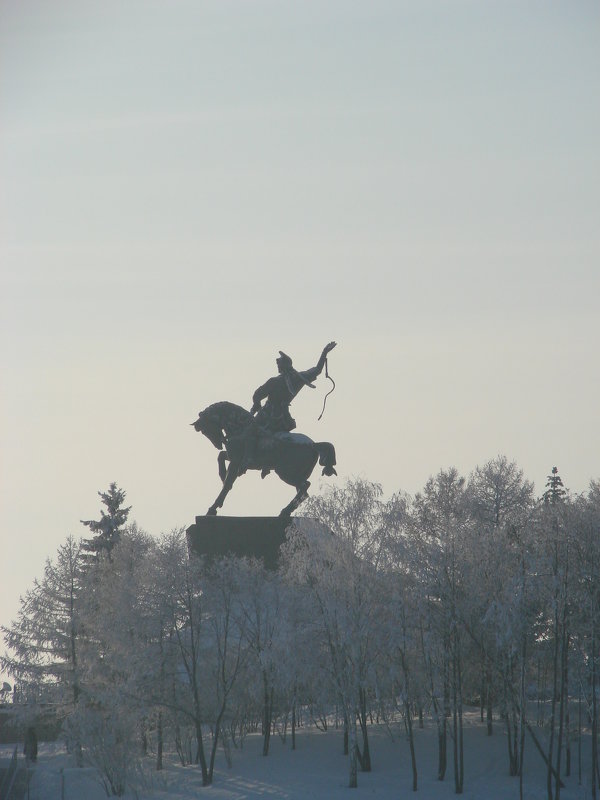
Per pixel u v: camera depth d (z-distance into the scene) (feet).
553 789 602.85
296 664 619.26
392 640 610.24
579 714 623.77
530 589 602.44
